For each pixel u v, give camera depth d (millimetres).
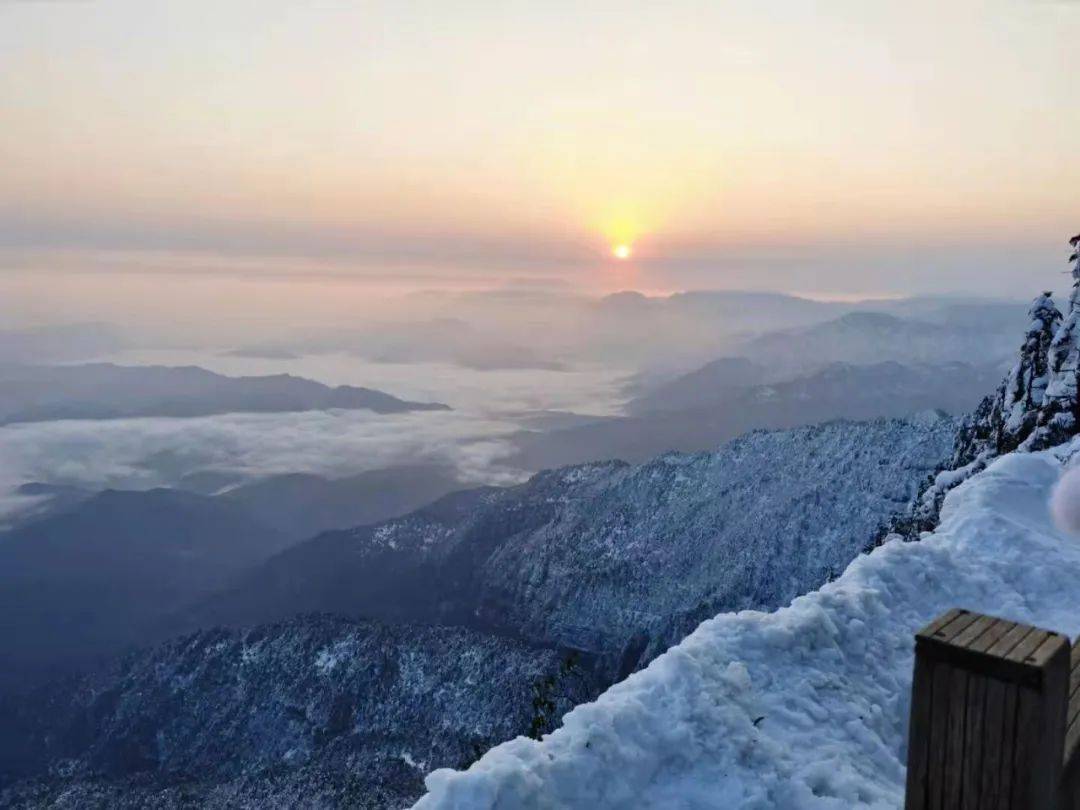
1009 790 3158
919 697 3359
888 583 7656
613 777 4480
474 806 4023
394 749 97875
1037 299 18859
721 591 119375
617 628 133125
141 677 135250
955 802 3277
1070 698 3971
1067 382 16500
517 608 156500
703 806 4477
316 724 110375
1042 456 13266
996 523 9641
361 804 81438
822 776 4750
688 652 5484
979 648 3229
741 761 4797
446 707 105500
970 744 3240
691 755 4754
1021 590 8352
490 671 107562
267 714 115375
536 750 4500
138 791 99938
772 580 118375
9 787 112062
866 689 5914
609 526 163875
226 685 124000
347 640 122625
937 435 127000
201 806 88312
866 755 5207
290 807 85375
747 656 5809
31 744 132625
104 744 121875
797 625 6137
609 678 120312
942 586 7969
